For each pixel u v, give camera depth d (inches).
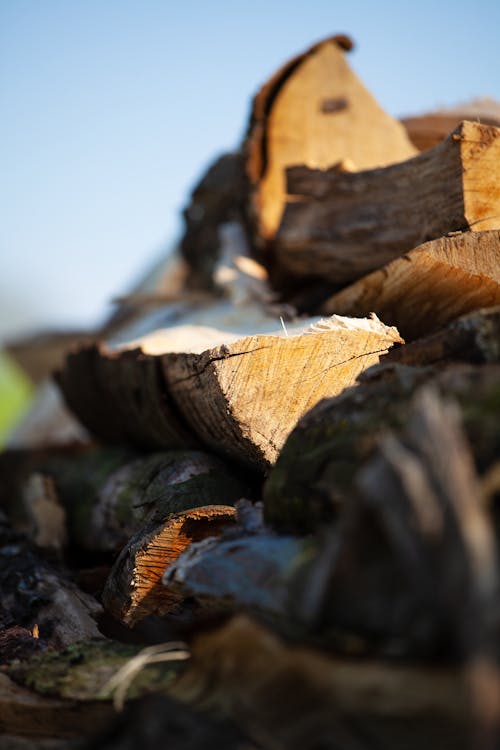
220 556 85.0
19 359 299.7
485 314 86.9
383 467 65.6
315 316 135.1
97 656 97.0
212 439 122.3
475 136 113.6
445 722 59.2
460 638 57.5
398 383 84.0
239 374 102.7
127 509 133.0
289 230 149.7
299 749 64.3
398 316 119.3
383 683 62.6
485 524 60.8
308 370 105.1
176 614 98.3
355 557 67.4
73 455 210.4
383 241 131.7
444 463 62.7
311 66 173.8
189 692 77.5
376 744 61.2
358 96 174.6
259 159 171.6
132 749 68.7
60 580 125.6
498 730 52.9
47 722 87.6
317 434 86.8
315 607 68.5
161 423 136.1
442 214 118.2
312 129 172.6
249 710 69.9
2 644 105.8
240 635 75.4
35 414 269.1
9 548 139.7
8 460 231.0
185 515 101.8
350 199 138.8
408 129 179.5
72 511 159.6
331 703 65.0
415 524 61.7
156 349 136.0
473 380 77.0
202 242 233.8
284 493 86.5
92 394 170.7
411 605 62.7
